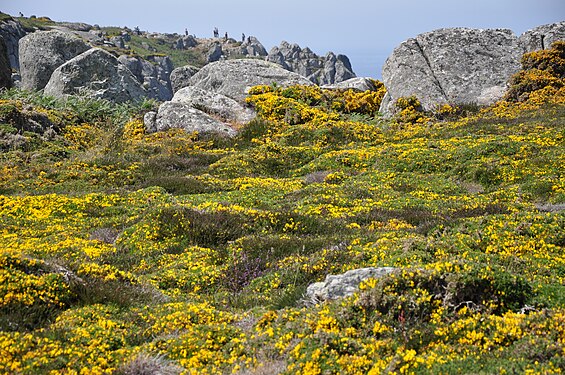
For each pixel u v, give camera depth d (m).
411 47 43.75
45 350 7.52
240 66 49.28
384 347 7.50
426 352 7.46
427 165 23.45
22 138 28.72
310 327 8.03
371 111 43.16
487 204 17.22
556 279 10.14
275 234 15.37
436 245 11.71
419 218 16.47
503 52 41.88
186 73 91.19
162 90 113.50
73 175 24.00
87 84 46.31
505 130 28.47
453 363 6.87
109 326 8.59
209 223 15.28
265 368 7.14
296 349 7.38
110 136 31.95
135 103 46.84
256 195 20.73
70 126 34.72
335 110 41.72
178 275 12.30
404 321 8.17
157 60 164.75
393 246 11.95
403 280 8.72
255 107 41.59
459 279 8.64
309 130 33.56
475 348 7.30
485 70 40.69
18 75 89.94
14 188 22.03
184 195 21.17
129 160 28.27
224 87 47.75
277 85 47.16
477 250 11.89
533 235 12.65
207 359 7.72
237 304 10.73
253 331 8.56
